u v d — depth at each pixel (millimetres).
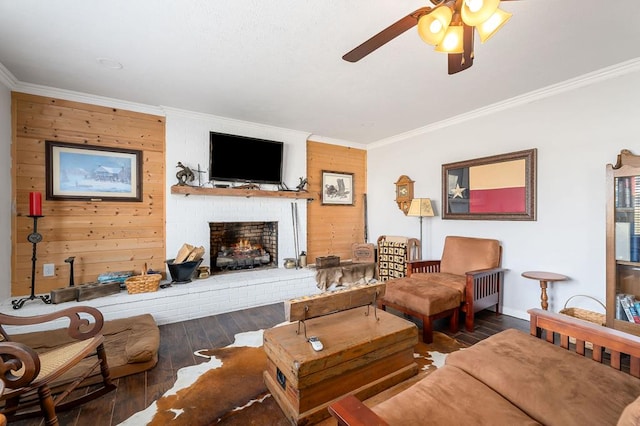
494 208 3387
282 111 3607
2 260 2682
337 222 5129
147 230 3447
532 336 1674
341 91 2988
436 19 1326
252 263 4273
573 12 1779
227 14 1821
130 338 2365
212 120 3785
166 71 2576
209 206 3770
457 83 2803
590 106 2660
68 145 3049
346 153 5215
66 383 1844
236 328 2936
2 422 817
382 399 1812
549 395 1132
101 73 2615
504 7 1726
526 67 2490
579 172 2736
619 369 1345
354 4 1732
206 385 1963
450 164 3875
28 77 2701
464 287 2912
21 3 1715
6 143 2727
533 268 3074
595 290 2643
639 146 2395
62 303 2703
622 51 2238
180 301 3139
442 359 2311
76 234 3100
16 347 1311
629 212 2244
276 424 1613
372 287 2182
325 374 1633
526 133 3121
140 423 1616
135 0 1695
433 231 4203
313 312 1905
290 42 2133
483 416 1074
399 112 3641
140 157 3400
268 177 4156
